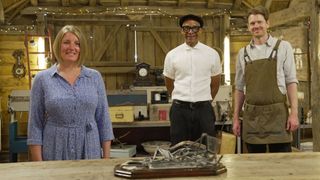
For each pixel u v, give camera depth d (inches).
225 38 287.9
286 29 264.7
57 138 98.3
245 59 119.3
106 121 105.7
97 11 280.8
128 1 283.1
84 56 101.9
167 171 71.9
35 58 274.8
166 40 291.7
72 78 100.5
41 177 72.6
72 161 84.7
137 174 71.2
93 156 100.2
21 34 274.5
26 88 276.5
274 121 115.2
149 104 214.8
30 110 101.4
